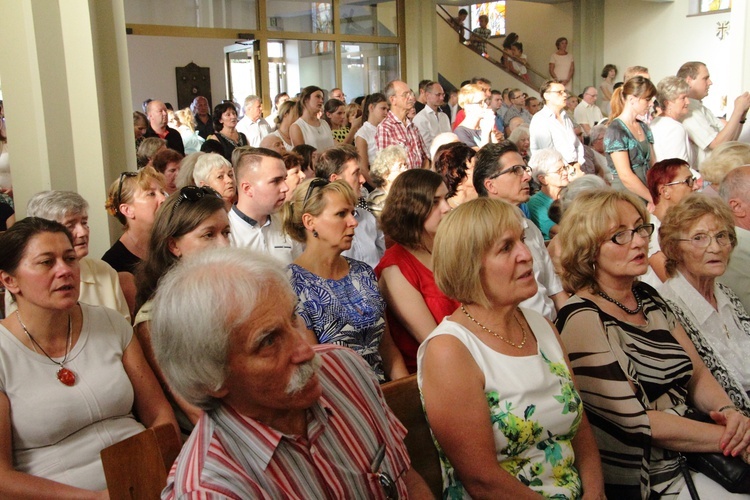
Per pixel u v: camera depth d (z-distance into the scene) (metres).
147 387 2.22
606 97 14.09
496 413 1.87
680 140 5.18
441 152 3.61
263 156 3.36
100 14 4.38
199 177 3.89
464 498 1.94
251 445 1.33
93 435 2.08
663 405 2.22
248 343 1.29
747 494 2.07
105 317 2.21
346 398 1.49
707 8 13.52
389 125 6.18
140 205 3.20
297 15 10.88
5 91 4.07
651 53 14.38
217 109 7.45
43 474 1.99
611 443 2.13
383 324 2.64
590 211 2.26
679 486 2.12
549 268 3.23
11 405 1.98
